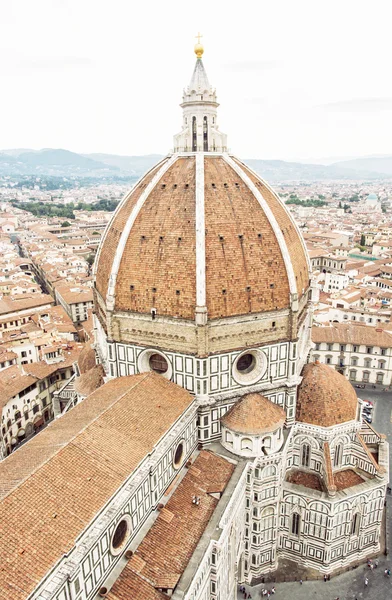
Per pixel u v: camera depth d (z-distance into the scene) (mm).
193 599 57969
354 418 89312
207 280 74500
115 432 64000
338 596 82500
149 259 77688
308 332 100688
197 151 85688
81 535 49281
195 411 78000
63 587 46031
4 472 57000
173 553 60938
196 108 85750
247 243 77812
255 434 77312
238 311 76875
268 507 83188
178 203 78438
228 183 81062
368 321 187375
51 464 54812
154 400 73562
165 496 69375
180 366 78812
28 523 47688
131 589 55188
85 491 53781
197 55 87250
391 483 112250
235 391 81438
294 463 90562
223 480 74688
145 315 78438
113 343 83062
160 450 65438
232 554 73250
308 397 88812
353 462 91938
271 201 86750
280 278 79875
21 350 159500
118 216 88000
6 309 199250
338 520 84812
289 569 87938
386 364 160000
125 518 58156
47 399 144625
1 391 129000
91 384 92938
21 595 41812
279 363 83312
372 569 88250
